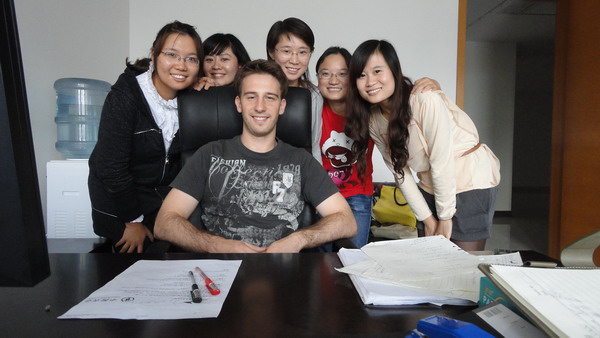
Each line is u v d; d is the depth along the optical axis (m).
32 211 0.39
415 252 0.77
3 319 0.51
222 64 2.12
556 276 0.49
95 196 1.64
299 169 1.47
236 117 1.54
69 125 2.42
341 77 1.90
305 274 0.71
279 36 1.95
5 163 0.37
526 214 6.25
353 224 1.38
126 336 0.47
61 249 1.54
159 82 1.60
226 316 0.53
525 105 6.48
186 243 1.25
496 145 6.14
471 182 1.63
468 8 4.68
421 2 3.46
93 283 0.65
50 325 0.49
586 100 3.12
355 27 3.44
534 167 6.31
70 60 2.51
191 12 3.39
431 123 1.50
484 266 0.51
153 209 1.75
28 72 2.14
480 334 0.41
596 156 3.01
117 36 3.15
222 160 1.45
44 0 2.26
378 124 1.72
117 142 1.54
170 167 1.74
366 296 0.57
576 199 3.21
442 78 3.52
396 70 1.54
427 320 0.44
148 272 0.69
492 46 6.08
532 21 5.13
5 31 0.36
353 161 1.92
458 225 1.67
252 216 1.42
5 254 0.39
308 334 0.48
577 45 3.21
